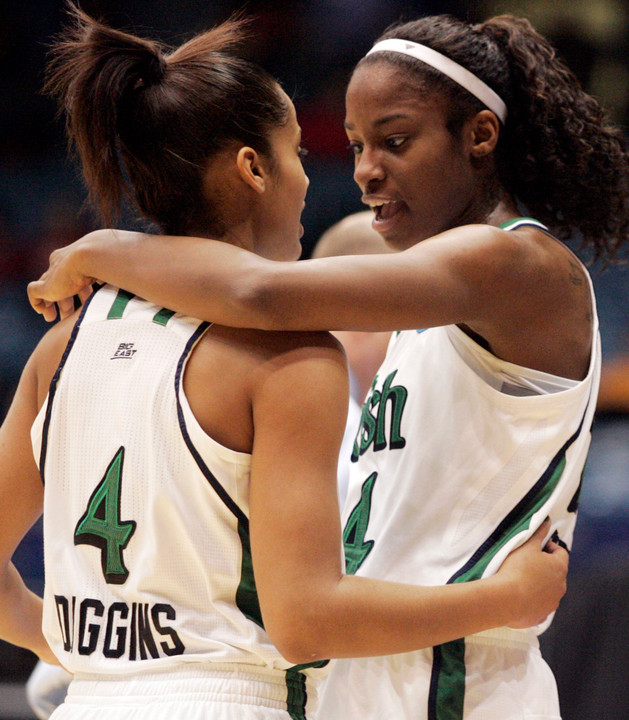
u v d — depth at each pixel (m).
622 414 17.75
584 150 5.75
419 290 4.48
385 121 5.33
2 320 20.12
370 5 20.88
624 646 9.47
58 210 20.92
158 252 4.45
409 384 5.48
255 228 4.68
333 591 3.91
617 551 14.41
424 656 5.02
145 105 4.48
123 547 4.23
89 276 4.73
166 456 4.14
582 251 6.63
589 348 5.42
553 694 5.17
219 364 4.21
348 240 9.02
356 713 5.11
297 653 3.88
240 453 4.12
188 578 4.16
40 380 4.63
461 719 4.91
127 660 4.18
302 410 4.05
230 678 4.08
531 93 5.59
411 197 5.40
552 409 5.09
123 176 4.61
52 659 5.37
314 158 20.42
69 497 4.41
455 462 5.14
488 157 5.55
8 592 5.00
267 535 3.93
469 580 4.86
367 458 5.64
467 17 5.98
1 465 4.68
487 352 5.19
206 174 4.50
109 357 4.38
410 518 5.15
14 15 21.33
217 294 4.20
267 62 21.06
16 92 21.39
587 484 15.83
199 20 20.67
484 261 4.75
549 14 20.03
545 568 4.84
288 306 4.16
